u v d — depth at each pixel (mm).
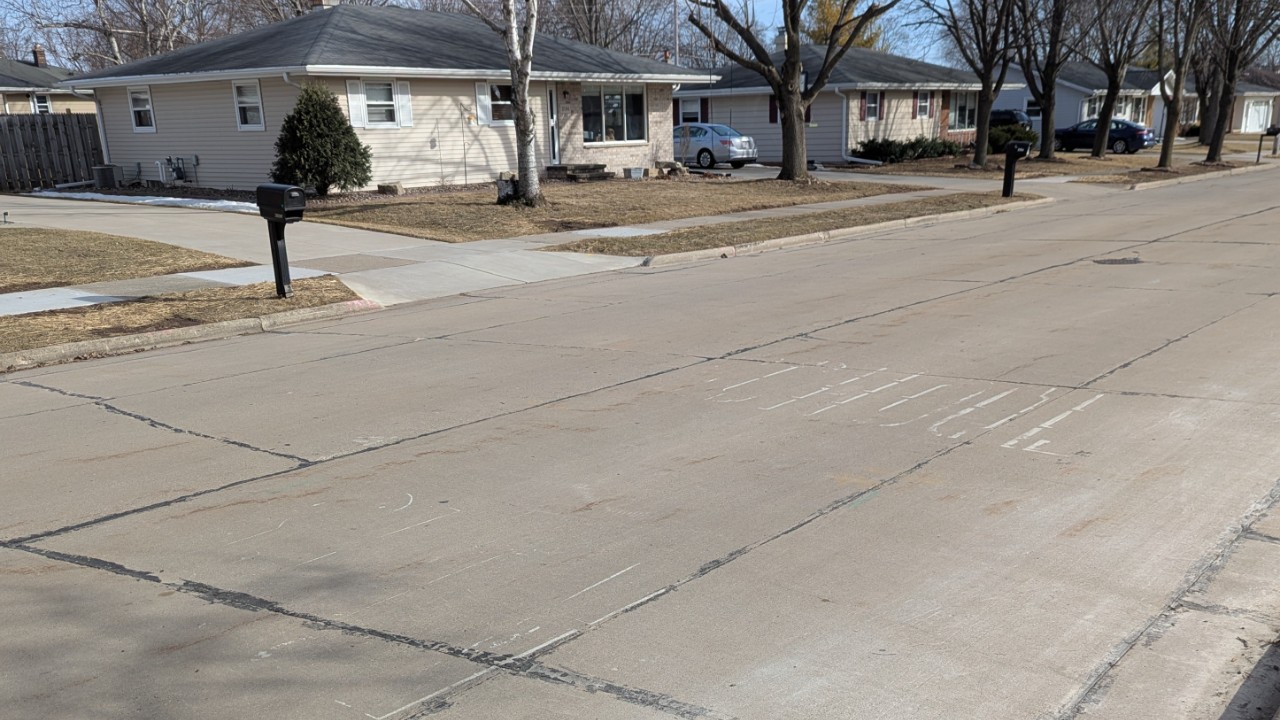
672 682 3596
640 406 7168
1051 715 3338
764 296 11805
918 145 39750
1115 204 23422
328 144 21719
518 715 3416
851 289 12062
